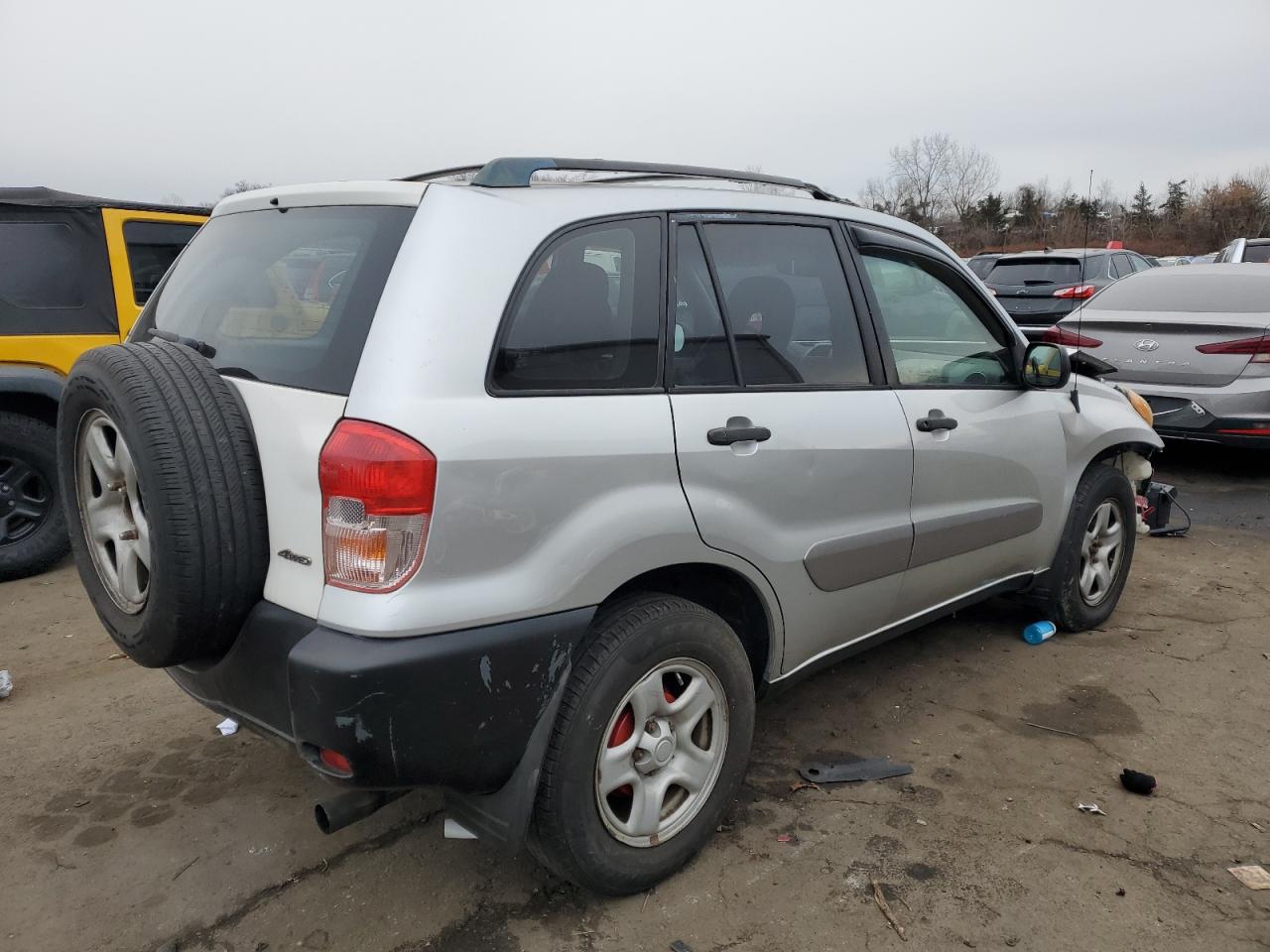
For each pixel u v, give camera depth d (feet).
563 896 8.62
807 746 11.34
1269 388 22.09
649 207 8.83
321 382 7.23
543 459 7.36
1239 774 10.64
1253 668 13.44
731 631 9.02
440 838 9.53
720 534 8.61
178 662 7.68
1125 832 9.55
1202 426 22.77
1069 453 13.57
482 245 7.50
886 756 11.09
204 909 8.48
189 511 7.08
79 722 12.04
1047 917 8.29
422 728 6.91
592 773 7.89
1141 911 8.36
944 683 13.04
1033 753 11.15
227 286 8.86
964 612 15.70
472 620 7.03
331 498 6.83
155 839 9.53
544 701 7.52
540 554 7.41
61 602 16.66
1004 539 12.56
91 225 18.76
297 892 8.70
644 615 8.18
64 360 18.13
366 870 9.02
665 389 8.45
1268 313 22.74
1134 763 10.93
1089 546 14.53
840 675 13.30
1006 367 12.57
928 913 8.35
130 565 7.95
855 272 10.61
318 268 7.93
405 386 6.88
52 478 17.92
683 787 8.83
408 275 7.22
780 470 9.15
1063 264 42.42
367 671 6.63
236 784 10.54
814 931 8.14
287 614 7.23
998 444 12.03
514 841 7.66
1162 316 23.65
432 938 8.09
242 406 7.69
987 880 8.80
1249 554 18.66
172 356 7.66
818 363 9.95
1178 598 16.29
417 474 6.72
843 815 9.87
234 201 9.65
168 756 11.19
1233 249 43.83
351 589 6.80
